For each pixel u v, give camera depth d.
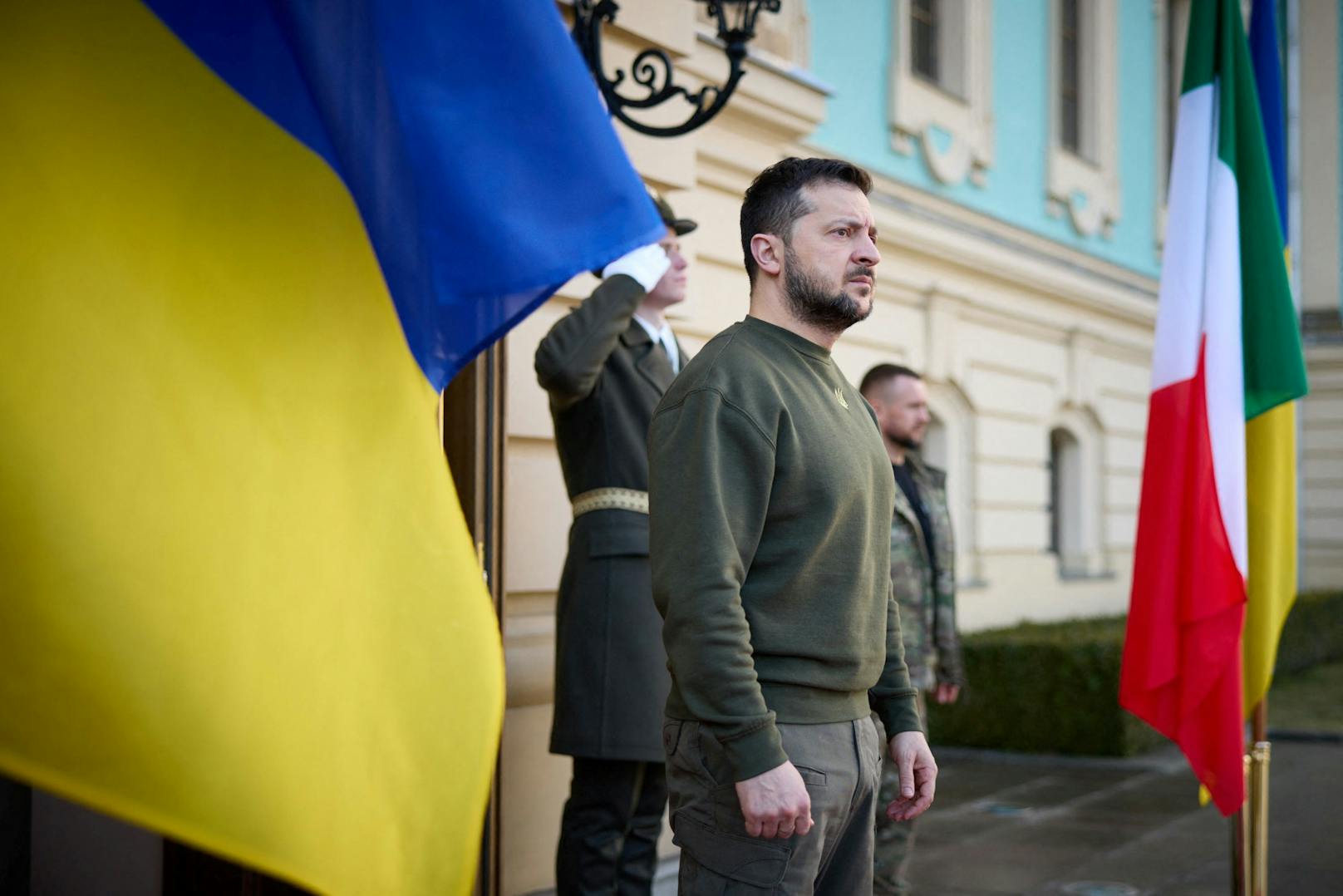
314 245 1.57
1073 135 12.19
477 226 1.61
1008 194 10.70
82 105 1.45
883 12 9.19
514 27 1.62
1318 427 17.45
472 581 1.58
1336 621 13.79
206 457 1.42
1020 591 10.72
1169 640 3.41
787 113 5.59
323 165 1.60
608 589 3.05
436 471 1.60
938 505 3.85
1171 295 3.55
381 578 1.53
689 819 1.92
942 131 9.73
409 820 1.49
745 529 1.88
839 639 1.96
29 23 1.44
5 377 1.33
